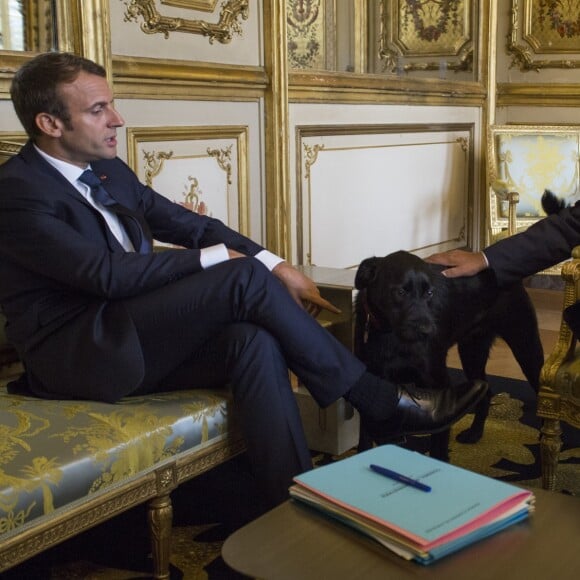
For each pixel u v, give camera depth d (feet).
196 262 5.84
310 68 12.00
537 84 15.66
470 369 7.94
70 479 4.71
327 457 7.77
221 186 10.51
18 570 5.86
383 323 6.47
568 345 6.37
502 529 3.70
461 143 15.29
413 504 3.72
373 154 13.14
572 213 7.05
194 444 5.54
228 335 5.67
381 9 13.25
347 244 12.87
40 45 7.98
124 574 5.79
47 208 5.74
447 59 14.79
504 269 6.89
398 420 6.09
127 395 5.79
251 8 10.57
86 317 5.74
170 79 9.42
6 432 4.96
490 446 8.06
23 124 6.00
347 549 3.56
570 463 7.59
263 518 3.84
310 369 5.81
